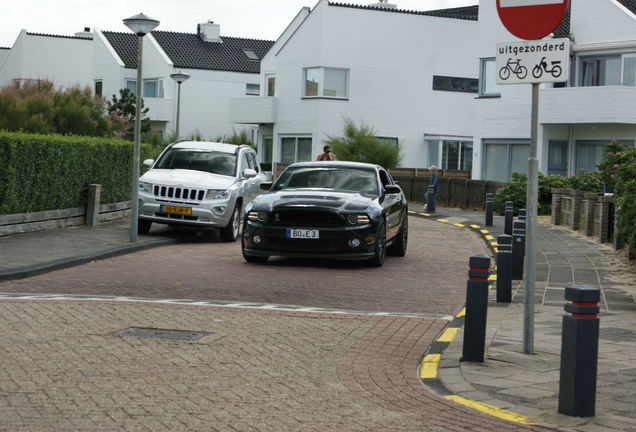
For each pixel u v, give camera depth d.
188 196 17.19
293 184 14.92
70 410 5.40
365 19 40.66
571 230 21.28
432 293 11.65
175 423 5.20
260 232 13.48
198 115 52.53
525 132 31.42
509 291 10.89
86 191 18.67
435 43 42.16
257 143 45.06
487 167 33.03
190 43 54.53
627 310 10.18
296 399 5.89
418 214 27.77
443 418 5.51
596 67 30.53
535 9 7.25
